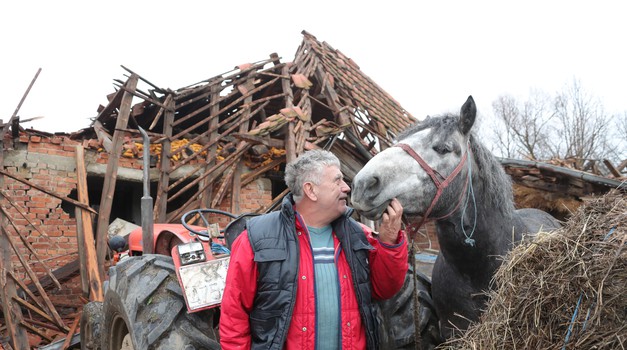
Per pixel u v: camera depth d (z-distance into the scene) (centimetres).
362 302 235
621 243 198
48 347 607
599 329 191
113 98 908
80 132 976
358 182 272
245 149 854
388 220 240
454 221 294
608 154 2627
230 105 942
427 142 284
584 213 231
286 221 232
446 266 322
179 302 294
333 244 242
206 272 295
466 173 290
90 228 713
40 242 786
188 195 986
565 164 937
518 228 319
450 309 324
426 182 277
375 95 1077
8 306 630
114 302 327
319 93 1098
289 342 225
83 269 692
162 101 962
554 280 210
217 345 285
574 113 2722
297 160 244
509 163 788
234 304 227
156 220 816
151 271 316
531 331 211
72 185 823
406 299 347
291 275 224
